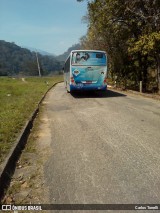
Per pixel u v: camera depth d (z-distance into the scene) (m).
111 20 23.03
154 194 5.10
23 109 13.73
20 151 7.82
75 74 20.38
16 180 6.02
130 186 5.43
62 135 9.43
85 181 5.75
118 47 27.98
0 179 5.56
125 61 28.55
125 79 29.27
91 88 20.59
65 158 7.14
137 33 23.05
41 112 14.31
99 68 20.47
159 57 21.22
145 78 26.73
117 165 6.48
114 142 8.27
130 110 13.62
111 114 12.70
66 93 24.19
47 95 23.30
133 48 21.88
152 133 9.09
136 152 7.30
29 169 6.57
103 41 30.19
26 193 5.42
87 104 16.45
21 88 31.31
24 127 9.80
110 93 22.98
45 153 7.63
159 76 21.84
